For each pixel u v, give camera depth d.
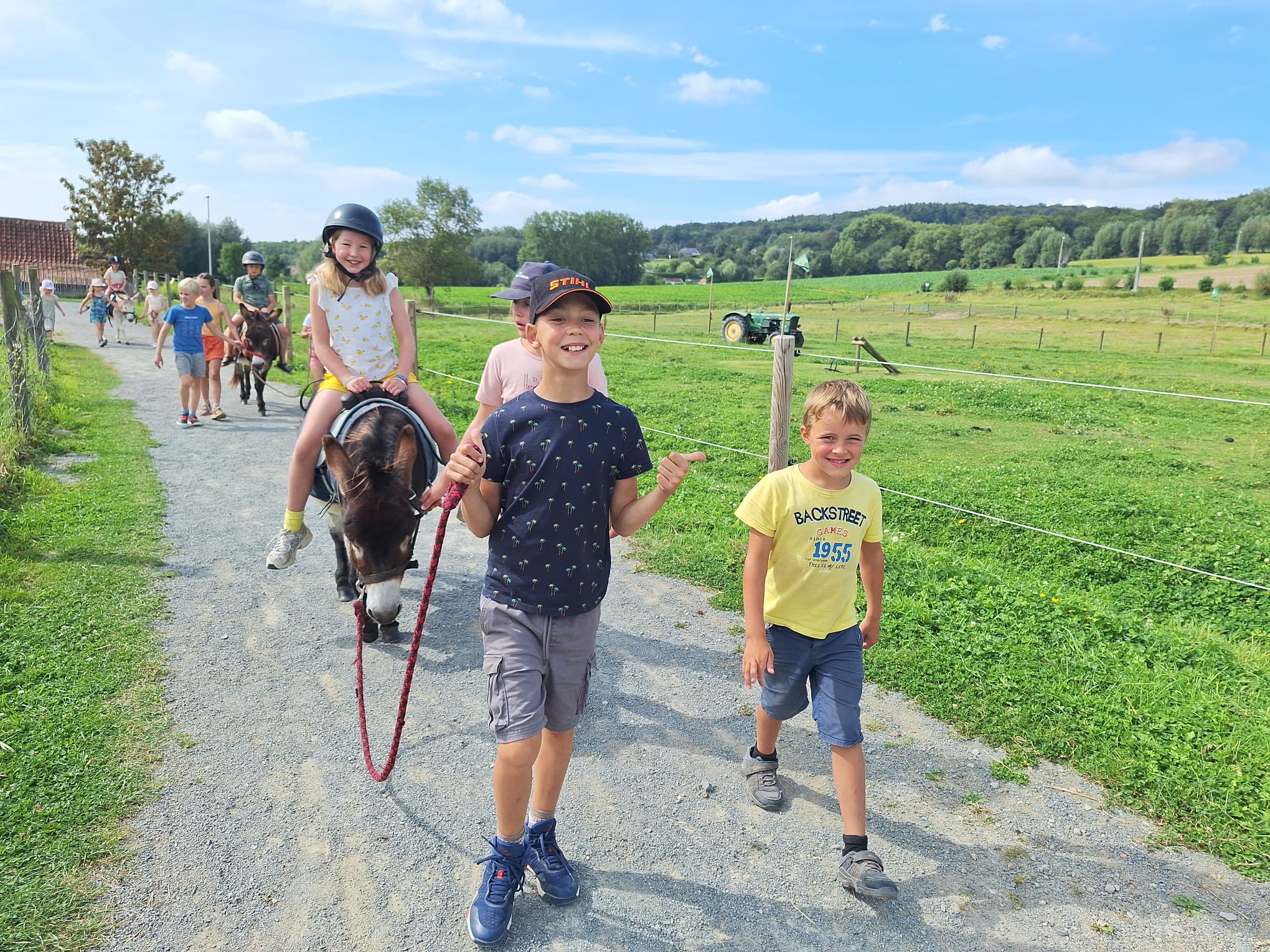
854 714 3.05
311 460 4.63
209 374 11.45
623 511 2.71
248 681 4.43
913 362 27.16
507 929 2.75
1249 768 3.64
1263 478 10.94
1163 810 3.43
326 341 4.69
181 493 7.90
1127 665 4.76
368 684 4.46
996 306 66.44
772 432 5.48
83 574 5.63
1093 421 15.53
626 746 3.95
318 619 5.25
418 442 4.52
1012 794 3.59
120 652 4.57
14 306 9.28
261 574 5.94
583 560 2.62
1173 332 44.56
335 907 2.86
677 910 2.91
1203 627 5.82
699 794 3.59
